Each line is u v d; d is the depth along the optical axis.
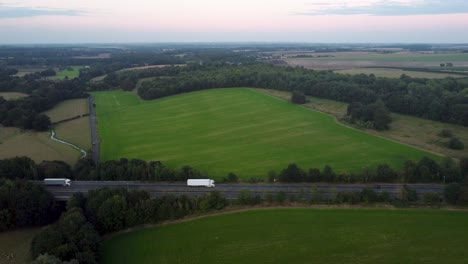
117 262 91.69
